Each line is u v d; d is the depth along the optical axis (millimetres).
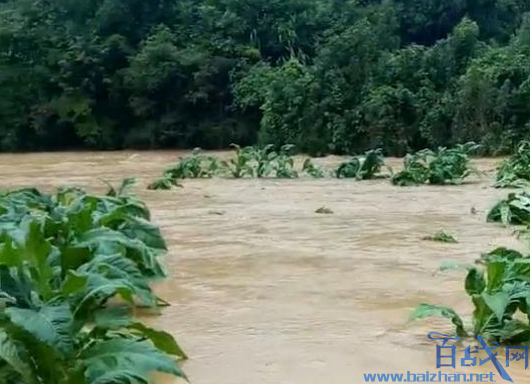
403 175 17891
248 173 21297
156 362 4195
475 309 5508
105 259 5902
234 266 8125
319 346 5316
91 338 4664
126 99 39438
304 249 9094
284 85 32844
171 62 38500
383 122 30078
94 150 39031
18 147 39156
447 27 43031
